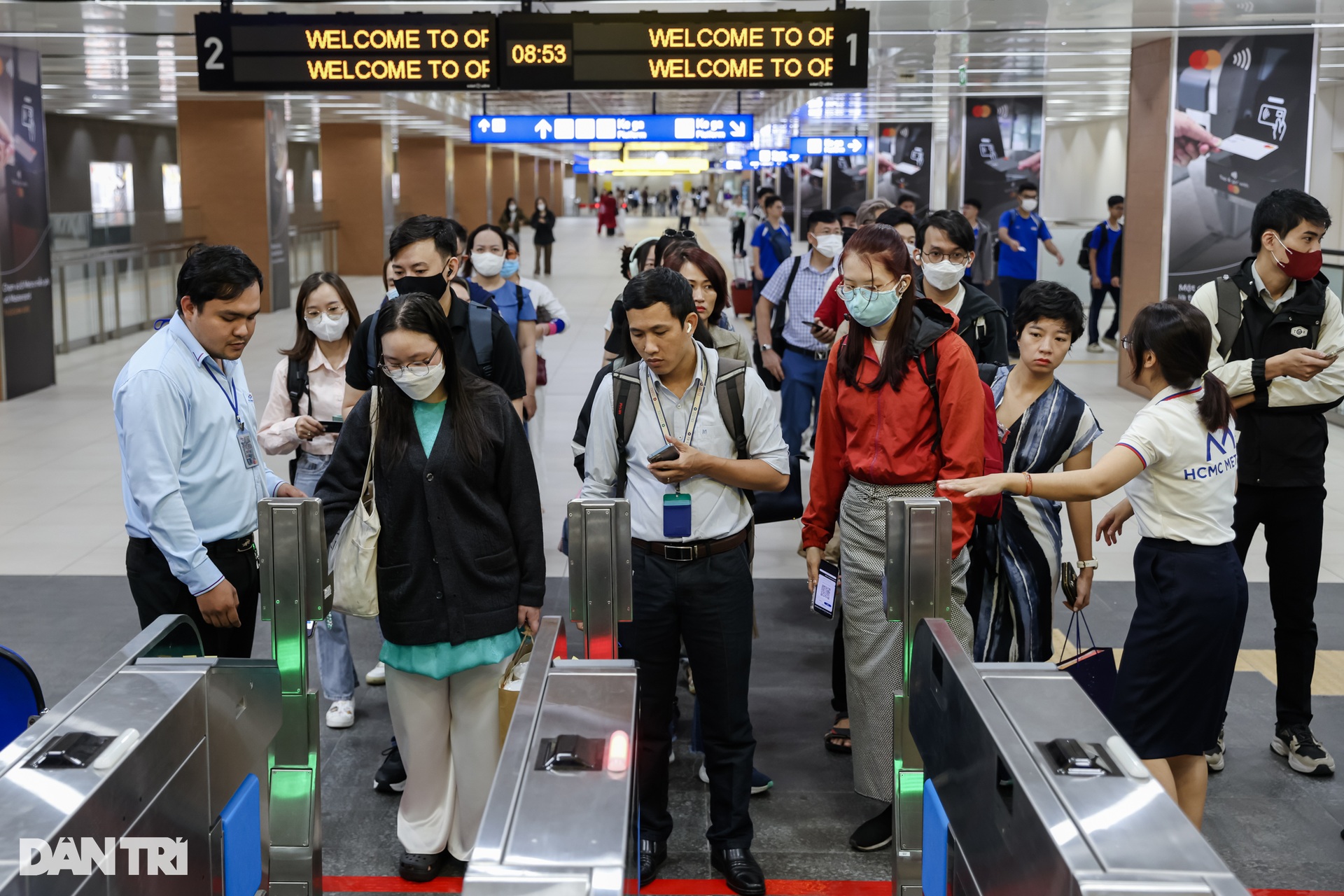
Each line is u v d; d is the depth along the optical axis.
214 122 20.83
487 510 3.35
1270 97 11.72
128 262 17.95
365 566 3.30
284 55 7.34
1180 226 11.93
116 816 2.22
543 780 2.17
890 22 11.80
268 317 19.88
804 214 36.62
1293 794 4.08
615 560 3.00
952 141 22.78
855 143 24.19
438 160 34.44
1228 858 3.66
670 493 3.42
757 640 5.53
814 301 6.55
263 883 3.03
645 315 3.30
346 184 28.44
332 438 4.54
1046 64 16.52
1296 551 4.21
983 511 3.63
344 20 7.33
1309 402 4.12
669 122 13.69
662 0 10.05
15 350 12.08
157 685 2.54
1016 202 22.83
